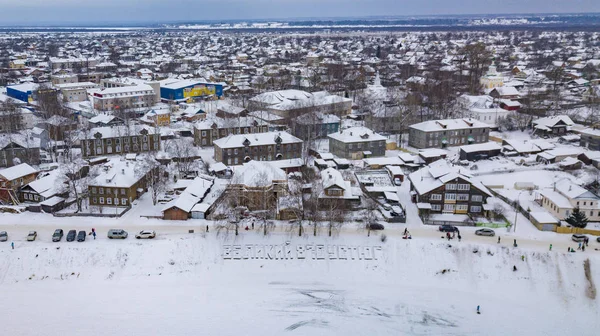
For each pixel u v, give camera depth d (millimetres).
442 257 100750
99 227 109125
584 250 101688
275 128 186500
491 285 95688
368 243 104375
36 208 116625
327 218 111625
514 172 146750
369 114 195125
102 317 86438
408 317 87875
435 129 169375
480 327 85875
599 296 92500
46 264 97562
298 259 100938
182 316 86938
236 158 152250
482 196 117062
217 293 92750
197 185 125250
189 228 109125
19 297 90812
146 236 103812
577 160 150375
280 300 91250
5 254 98750
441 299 92500
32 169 129500
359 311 89062
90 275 96125
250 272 98062
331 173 122500
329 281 96438
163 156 149750
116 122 181500
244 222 111188
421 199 118062
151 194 128000
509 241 105000
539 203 123500
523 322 87125
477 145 161125
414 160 154125
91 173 129625
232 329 84188
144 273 96938
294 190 119438
